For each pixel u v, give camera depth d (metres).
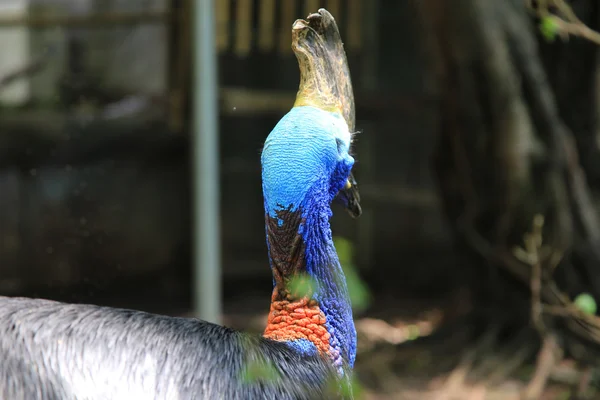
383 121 13.17
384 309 11.72
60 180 11.98
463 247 9.41
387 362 8.64
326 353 2.89
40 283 11.70
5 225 12.41
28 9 11.07
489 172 8.79
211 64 7.11
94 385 2.42
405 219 13.64
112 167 12.30
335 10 11.19
